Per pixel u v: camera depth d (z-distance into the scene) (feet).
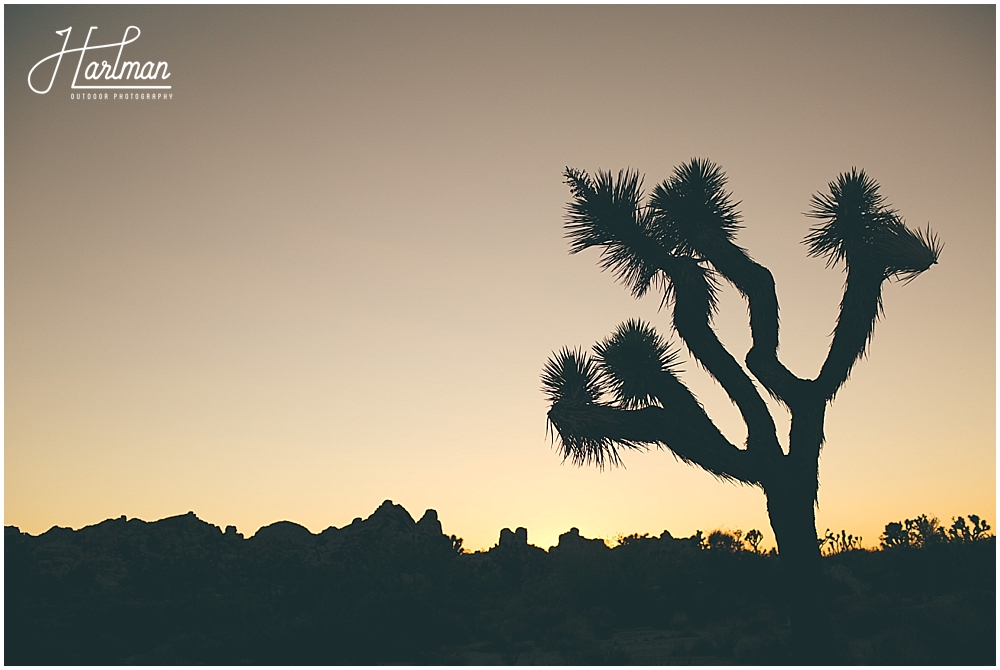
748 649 46.50
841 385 36.29
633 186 41.22
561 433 37.22
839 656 36.94
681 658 46.47
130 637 65.62
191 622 75.82
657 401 37.88
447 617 63.41
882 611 62.90
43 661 52.85
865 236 37.68
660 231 40.40
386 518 186.60
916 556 88.79
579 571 85.25
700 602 76.95
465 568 113.09
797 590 34.37
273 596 92.99
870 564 100.58
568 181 42.16
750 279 37.78
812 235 39.55
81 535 175.11
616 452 37.09
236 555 165.37
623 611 74.59
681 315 38.55
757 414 36.63
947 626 46.42
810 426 35.78
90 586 133.90
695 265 39.01
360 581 70.85
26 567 133.28
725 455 35.76
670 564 89.10
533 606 86.84
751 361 37.22
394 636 56.24
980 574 81.41
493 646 56.75
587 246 41.65
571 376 39.40
